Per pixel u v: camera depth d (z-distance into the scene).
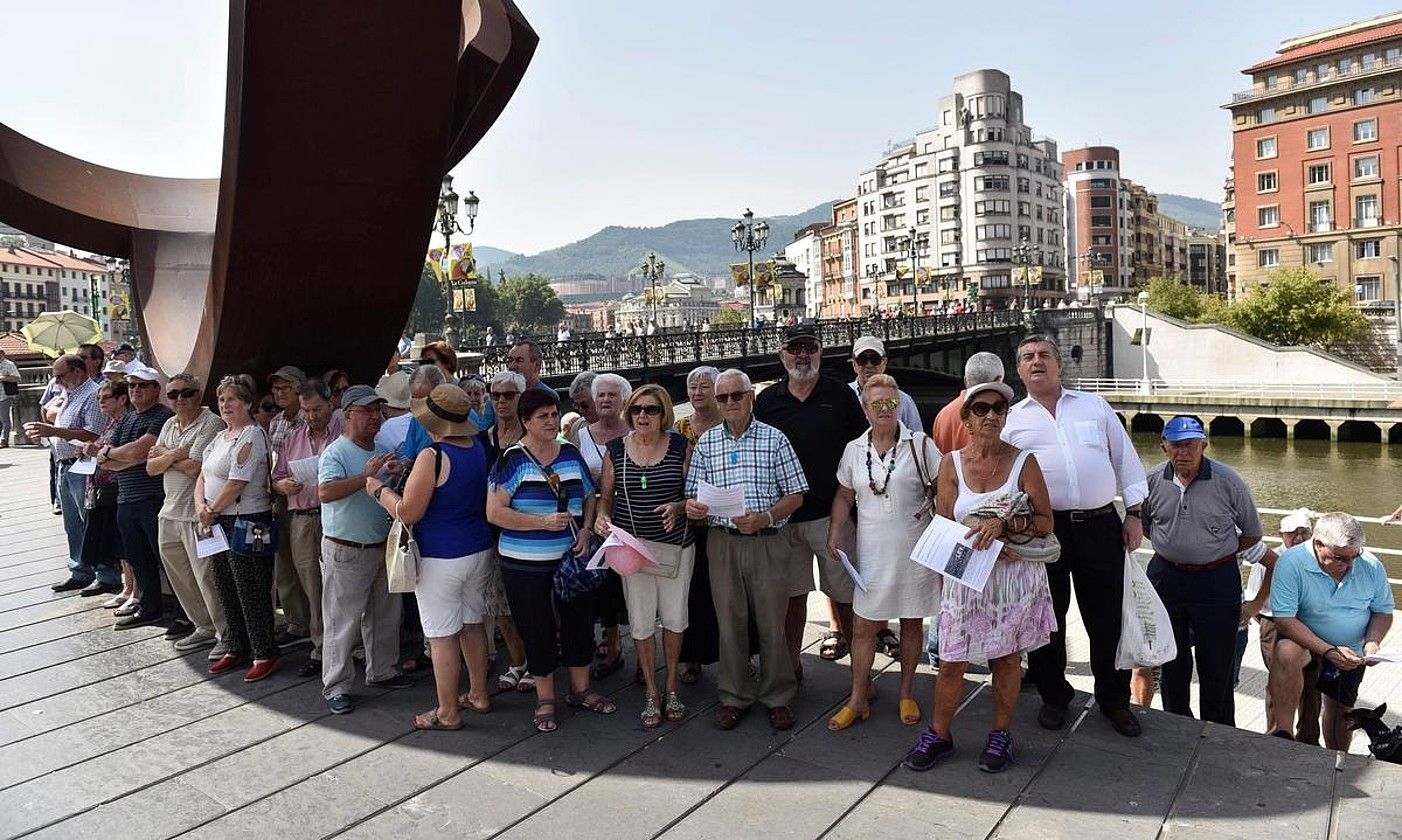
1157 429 41.03
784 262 58.62
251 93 4.32
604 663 4.80
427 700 4.47
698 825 3.19
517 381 4.81
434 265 19.97
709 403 4.31
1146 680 5.01
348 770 3.69
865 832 3.11
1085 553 3.83
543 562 3.98
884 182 99.56
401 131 4.79
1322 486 27.27
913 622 4.00
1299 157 56.44
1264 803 3.21
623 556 3.87
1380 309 47.19
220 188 4.97
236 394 4.66
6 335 31.27
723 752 3.78
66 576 7.05
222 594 4.86
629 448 4.14
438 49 4.51
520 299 135.00
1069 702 4.12
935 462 3.90
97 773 3.70
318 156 4.72
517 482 3.98
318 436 4.90
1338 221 55.12
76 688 4.66
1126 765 3.54
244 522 4.66
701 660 4.47
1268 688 4.82
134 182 7.75
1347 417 34.62
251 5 4.04
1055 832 3.07
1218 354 45.09
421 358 5.57
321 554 4.74
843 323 32.34
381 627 4.61
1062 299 96.19
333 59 4.36
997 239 89.69
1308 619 4.58
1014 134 90.81
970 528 3.41
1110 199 105.00
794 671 4.43
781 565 4.00
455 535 4.02
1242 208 59.12
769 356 25.91
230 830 3.23
